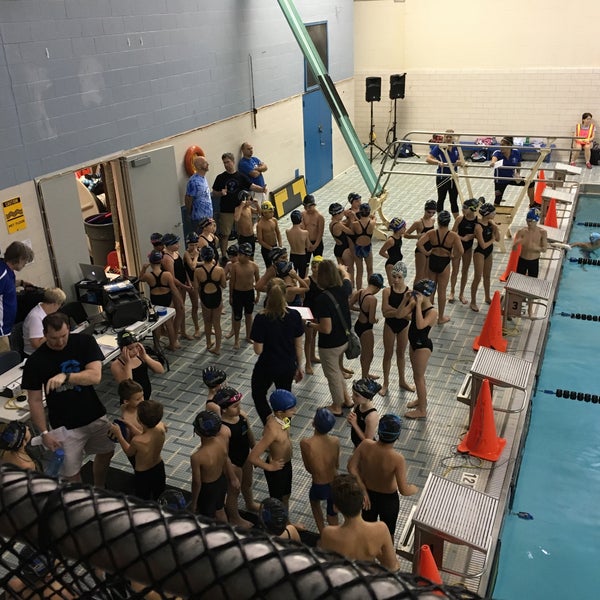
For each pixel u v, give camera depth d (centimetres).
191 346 912
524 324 940
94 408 538
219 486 513
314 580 80
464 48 1773
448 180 1310
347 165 1850
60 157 847
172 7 1020
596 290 1095
